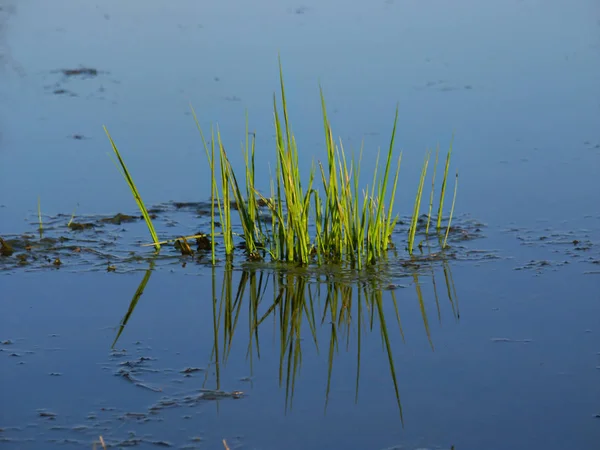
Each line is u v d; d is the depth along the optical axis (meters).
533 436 4.01
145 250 6.47
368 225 6.11
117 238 6.70
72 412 4.23
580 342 4.95
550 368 4.66
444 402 4.34
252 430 4.08
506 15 13.95
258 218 6.50
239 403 4.34
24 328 5.20
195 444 3.95
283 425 4.13
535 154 8.31
